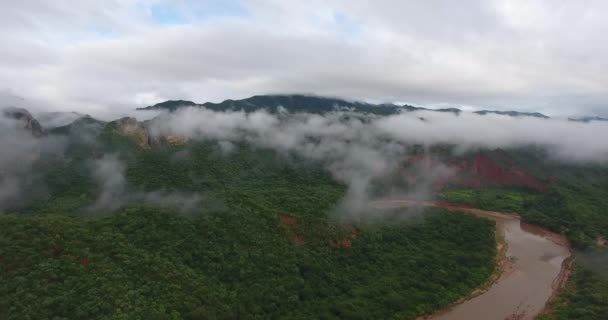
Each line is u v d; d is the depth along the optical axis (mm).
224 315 74250
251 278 86562
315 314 83188
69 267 69562
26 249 69562
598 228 146000
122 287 69625
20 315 59094
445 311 95375
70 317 62094
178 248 87062
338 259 104688
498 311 96312
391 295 93125
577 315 88312
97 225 86312
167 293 72875
